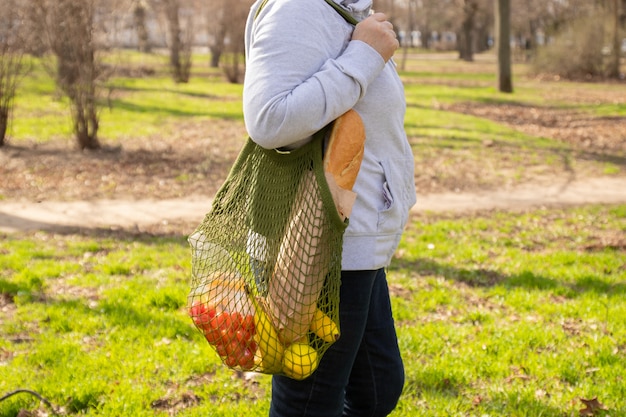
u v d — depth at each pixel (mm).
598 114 19094
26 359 4137
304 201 1888
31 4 11805
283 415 2107
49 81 19281
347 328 2029
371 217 2021
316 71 1864
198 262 2047
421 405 3617
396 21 48625
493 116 18953
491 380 3908
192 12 28406
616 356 4203
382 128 2035
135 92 21938
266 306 1948
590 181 10797
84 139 12273
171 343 4383
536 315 5070
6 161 11258
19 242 7121
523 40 73125
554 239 7543
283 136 1815
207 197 9453
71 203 9008
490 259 6672
